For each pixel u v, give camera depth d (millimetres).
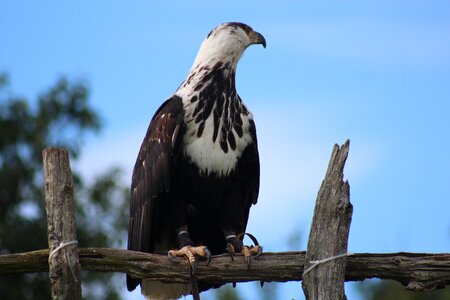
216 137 12320
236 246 11492
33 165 29703
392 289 26328
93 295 26328
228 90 12484
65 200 10203
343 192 10312
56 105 30469
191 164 12312
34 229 28500
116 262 10570
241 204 12742
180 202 12484
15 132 29734
